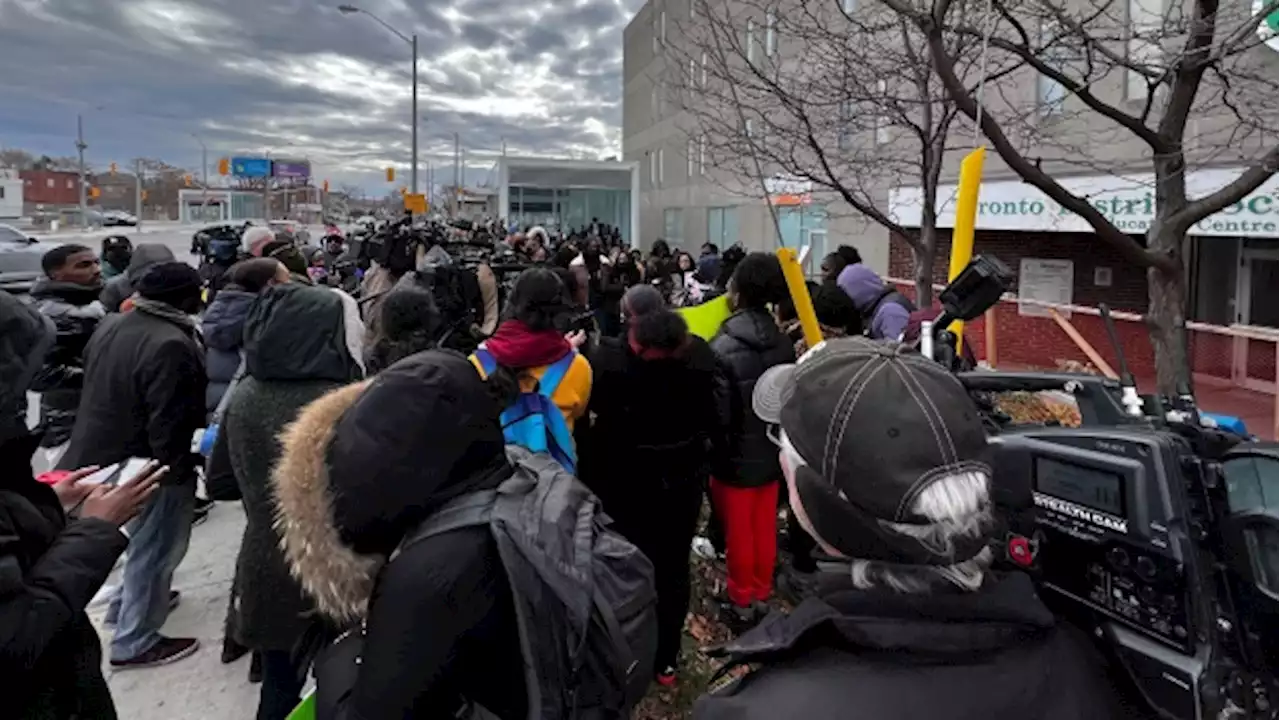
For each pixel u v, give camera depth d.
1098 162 7.57
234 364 4.28
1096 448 1.23
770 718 1.03
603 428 3.15
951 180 12.41
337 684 1.57
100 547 1.73
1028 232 12.54
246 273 4.30
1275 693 1.09
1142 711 1.16
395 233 6.72
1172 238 3.72
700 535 4.94
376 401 1.48
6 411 1.63
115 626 3.88
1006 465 1.33
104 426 3.37
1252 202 8.42
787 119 6.66
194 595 4.27
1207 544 1.13
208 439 3.54
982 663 1.06
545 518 1.49
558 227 29.00
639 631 1.56
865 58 5.46
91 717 1.79
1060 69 5.44
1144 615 1.16
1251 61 5.43
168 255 5.40
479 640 1.41
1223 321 10.39
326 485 1.51
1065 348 11.75
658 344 3.06
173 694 3.38
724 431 3.61
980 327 11.30
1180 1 5.18
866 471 1.04
